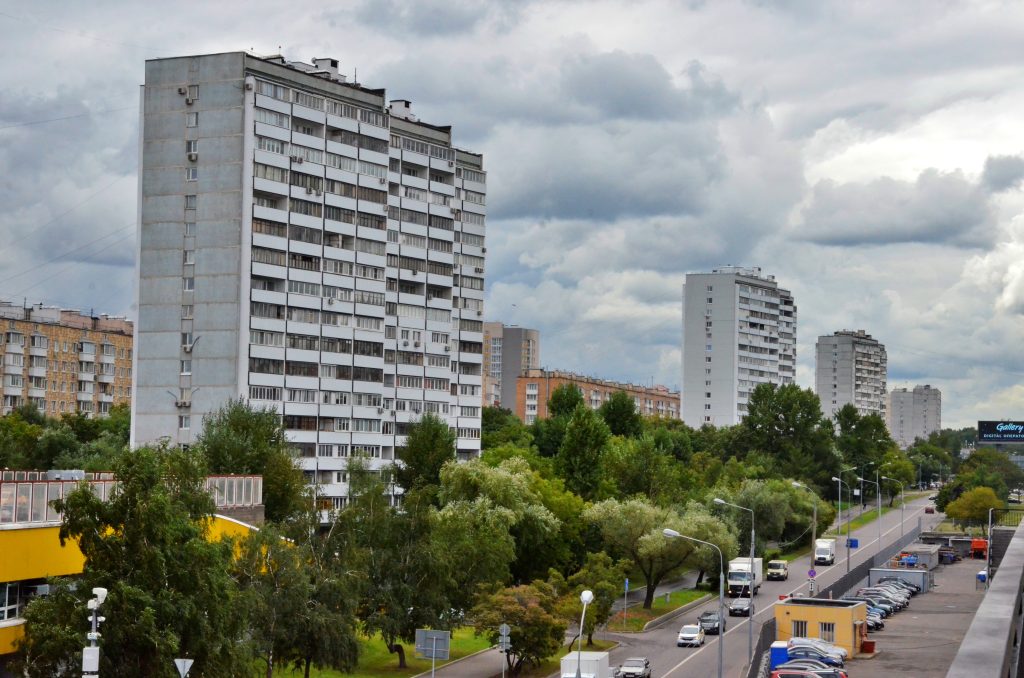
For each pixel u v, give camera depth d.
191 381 174.38
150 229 177.50
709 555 148.00
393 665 105.88
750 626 97.88
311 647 84.44
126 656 63.12
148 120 178.00
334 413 184.38
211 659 66.00
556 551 141.62
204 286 174.38
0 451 176.88
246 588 80.44
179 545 66.69
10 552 66.44
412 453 167.62
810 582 150.25
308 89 184.62
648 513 146.38
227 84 174.62
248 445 137.62
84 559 72.56
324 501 124.50
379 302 192.38
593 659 91.50
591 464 172.00
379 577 102.69
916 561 188.62
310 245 181.12
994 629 30.39
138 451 67.94
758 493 186.25
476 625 103.25
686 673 106.12
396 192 196.88
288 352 178.00
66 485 72.19
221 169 174.38
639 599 152.62
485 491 140.25
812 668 95.31
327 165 183.75
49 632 61.12
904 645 120.00
